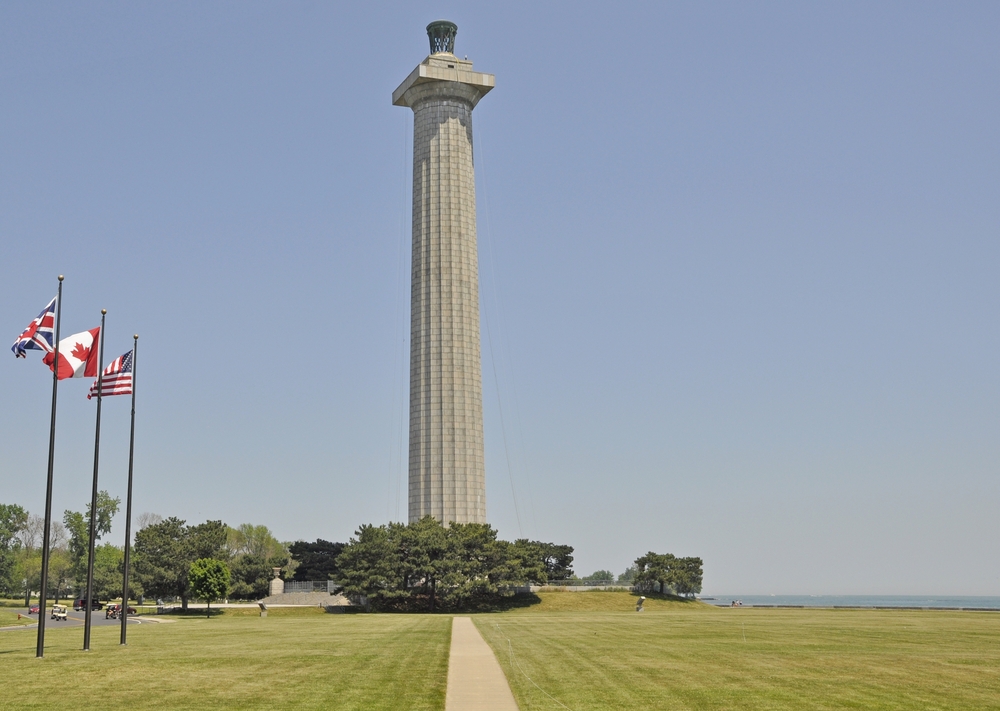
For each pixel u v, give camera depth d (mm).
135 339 61812
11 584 181125
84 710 34219
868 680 42656
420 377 163000
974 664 49188
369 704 34906
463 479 159625
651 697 37062
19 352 53219
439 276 165500
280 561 166250
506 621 92250
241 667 46469
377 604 128750
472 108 176250
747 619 95562
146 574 127375
